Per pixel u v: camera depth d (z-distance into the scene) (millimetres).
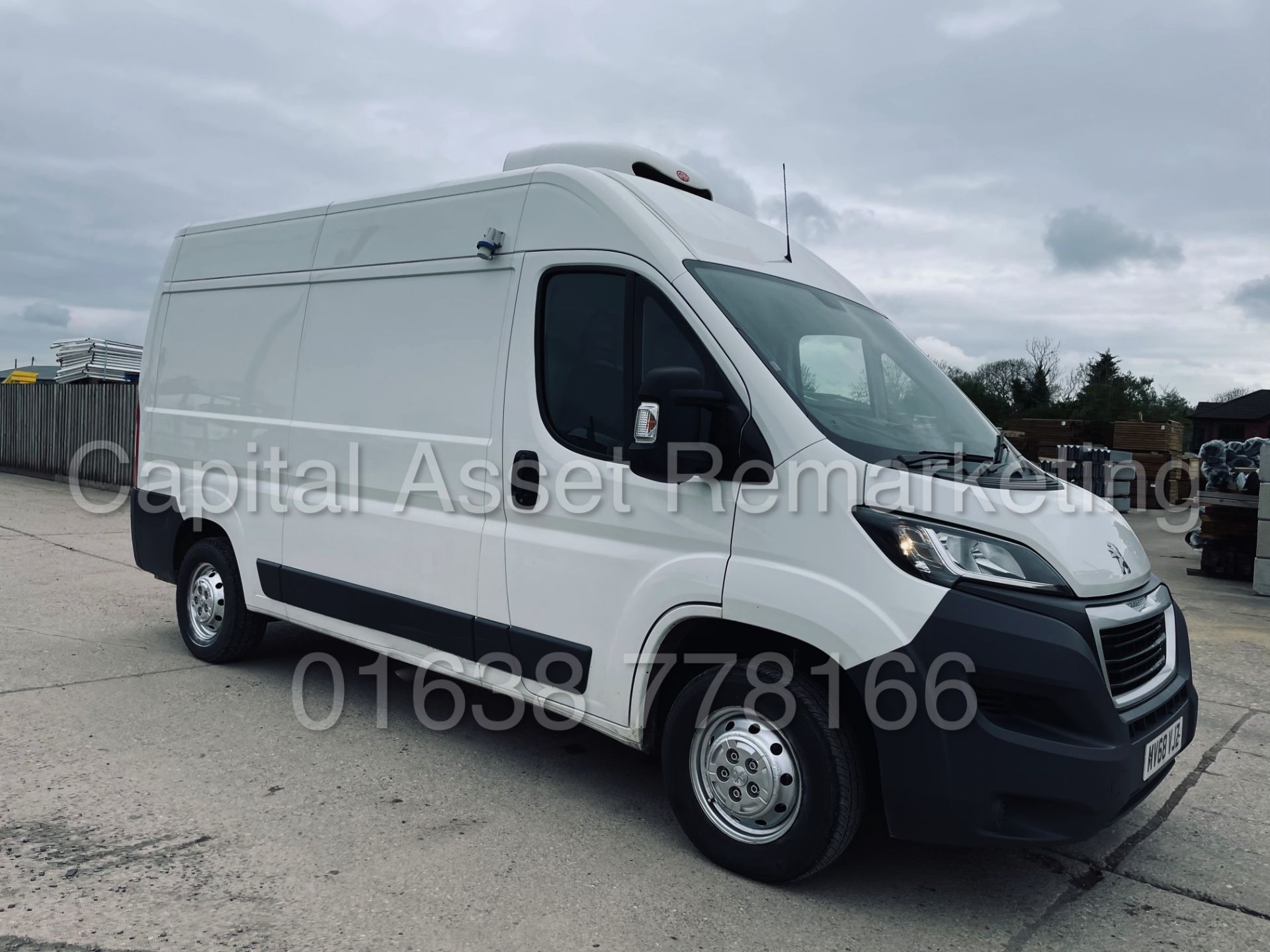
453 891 3037
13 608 6664
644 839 3502
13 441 18203
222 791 3715
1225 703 5617
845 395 3449
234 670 5383
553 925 2867
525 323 3812
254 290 5102
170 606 7023
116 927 2707
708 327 3293
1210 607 8750
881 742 2865
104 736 4234
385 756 4191
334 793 3762
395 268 4352
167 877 3014
